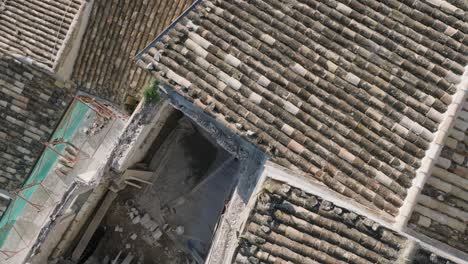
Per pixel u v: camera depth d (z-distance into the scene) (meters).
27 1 13.76
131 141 11.24
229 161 13.27
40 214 12.72
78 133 13.20
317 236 8.23
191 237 13.23
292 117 9.03
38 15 13.59
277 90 9.17
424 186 8.48
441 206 8.46
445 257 7.91
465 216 8.47
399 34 9.17
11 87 13.98
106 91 13.58
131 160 11.91
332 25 9.38
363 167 8.67
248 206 8.73
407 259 7.86
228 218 9.80
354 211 8.20
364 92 8.99
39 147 14.16
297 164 8.85
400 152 8.63
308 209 8.31
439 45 9.00
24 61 13.53
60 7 13.48
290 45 9.39
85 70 13.60
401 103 8.84
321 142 8.87
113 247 13.55
